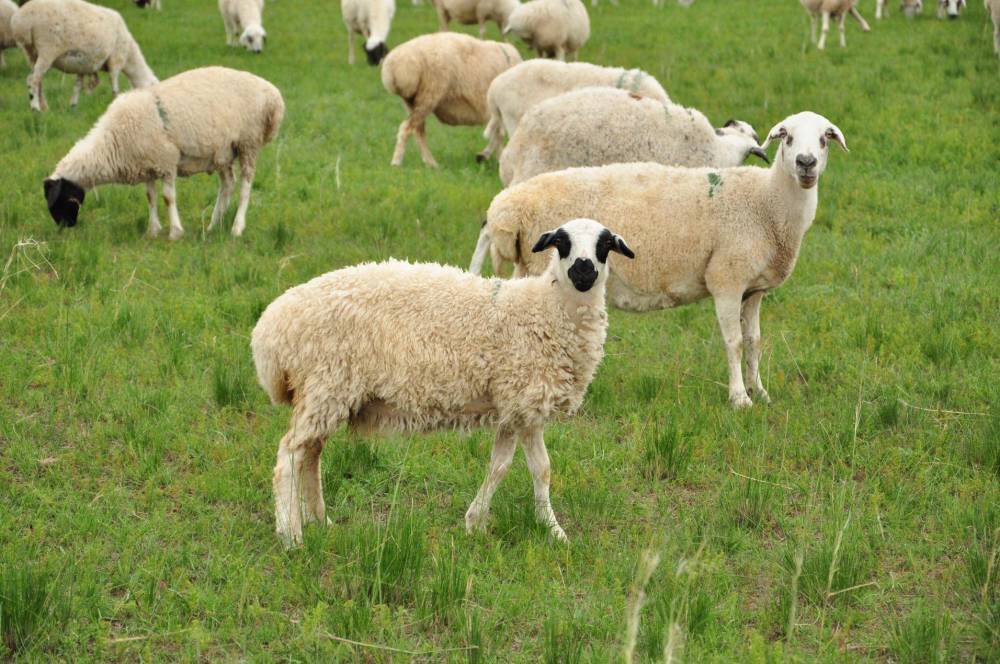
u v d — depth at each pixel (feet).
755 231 29.25
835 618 19.66
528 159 37.86
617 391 30.96
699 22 95.25
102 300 35.55
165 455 25.93
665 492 25.02
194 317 34.14
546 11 69.31
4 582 18.37
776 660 17.57
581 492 24.03
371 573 19.99
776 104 66.54
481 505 22.50
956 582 20.61
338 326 21.15
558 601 19.72
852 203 50.24
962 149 57.31
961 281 38.70
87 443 25.90
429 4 118.11
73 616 18.61
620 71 46.60
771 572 21.33
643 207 29.63
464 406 21.89
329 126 65.46
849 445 26.76
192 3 116.47
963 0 89.61
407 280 21.84
